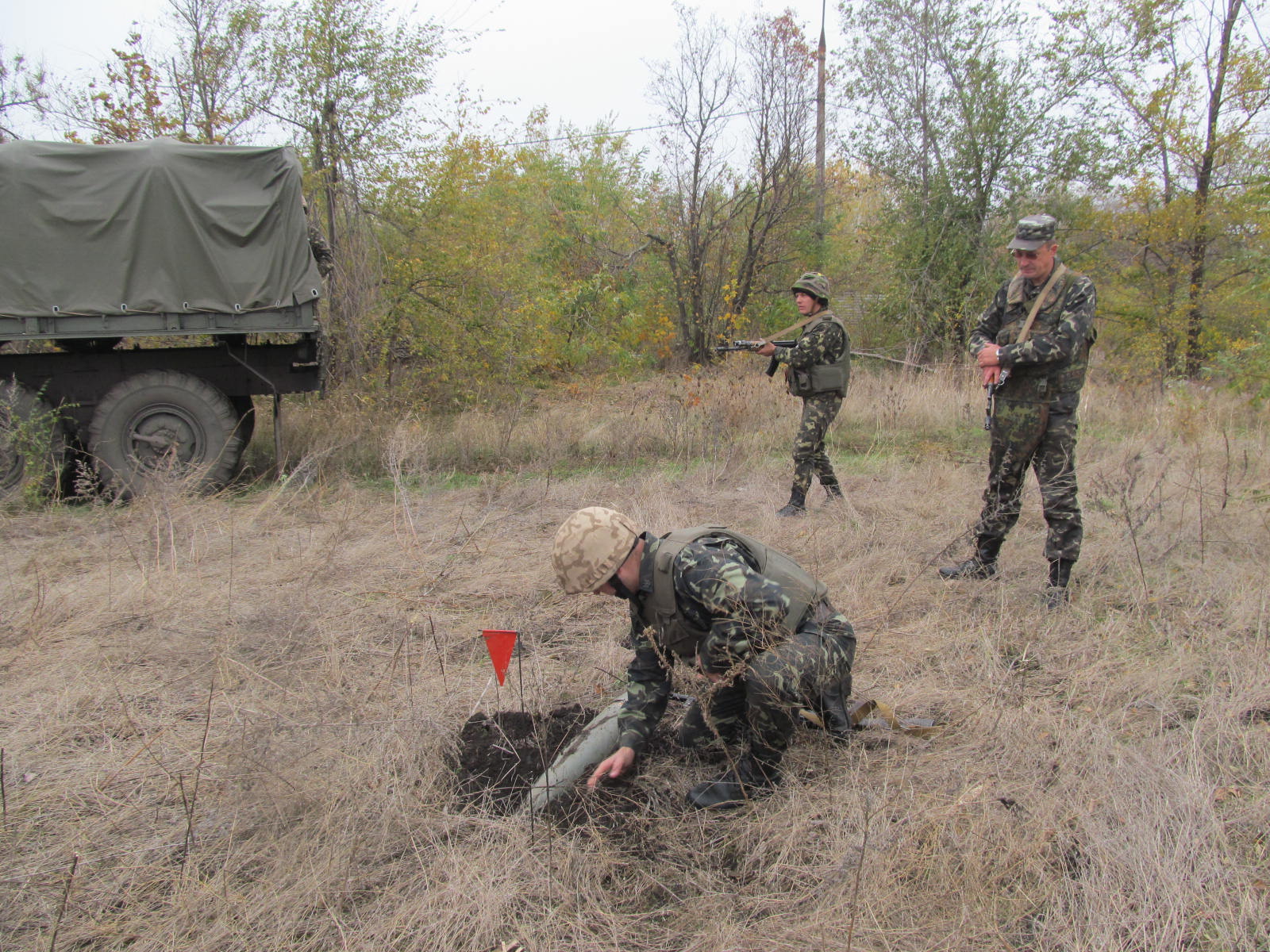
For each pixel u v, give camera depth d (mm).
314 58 10281
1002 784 2785
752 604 2564
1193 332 13742
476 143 11094
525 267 11953
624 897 2430
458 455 8312
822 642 2791
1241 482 6109
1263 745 2875
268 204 6938
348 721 3256
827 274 16906
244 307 6992
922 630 4051
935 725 3205
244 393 7516
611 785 2902
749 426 9109
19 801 2887
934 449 8156
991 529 4586
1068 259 15094
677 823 2721
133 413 7086
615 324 16125
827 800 2768
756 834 2646
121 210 6691
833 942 2170
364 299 10102
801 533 5605
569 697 3539
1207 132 13672
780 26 15430
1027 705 3252
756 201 16219
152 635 4184
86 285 6711
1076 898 2291
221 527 5922
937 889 2328
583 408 10398
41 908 2404
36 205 6562
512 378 10859
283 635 4117
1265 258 12734
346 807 2758
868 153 16328
